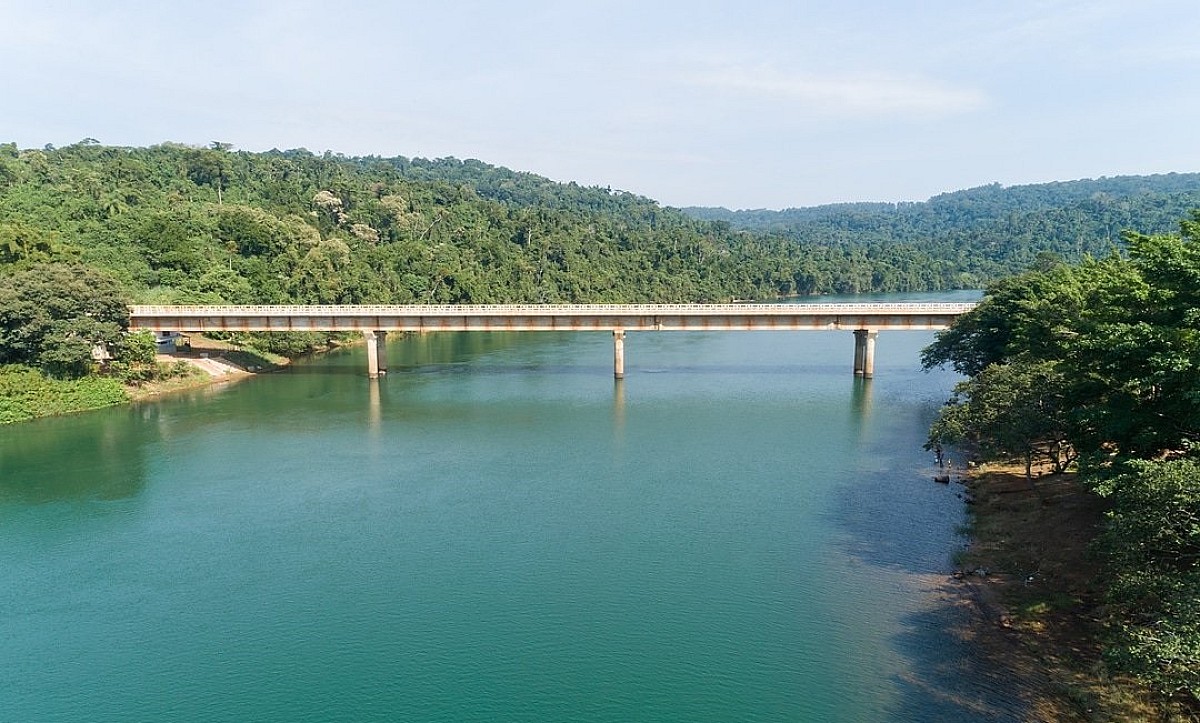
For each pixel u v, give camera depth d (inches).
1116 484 1338.6
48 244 4242.1
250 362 4638.3
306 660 1392.7
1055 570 1600.6
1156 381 1405.0
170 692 1304.1
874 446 2743.6
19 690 1314.0
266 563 1791.3
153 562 1800.0
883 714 1199.6
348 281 6018.7
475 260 7741.1
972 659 1337.4
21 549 1877.5
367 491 2305.6
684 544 1863.9
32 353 3454.7
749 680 1304.1
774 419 3221.0
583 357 5241.1
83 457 2679.6
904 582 1636.3
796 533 1919.3
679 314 4136.3
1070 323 2175.2
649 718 1211.9
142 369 3907.5
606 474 2459.4
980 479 2265.0
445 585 1668.3
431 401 3705.7
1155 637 1064.8
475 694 1285.7
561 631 1473.9
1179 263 1397.6
